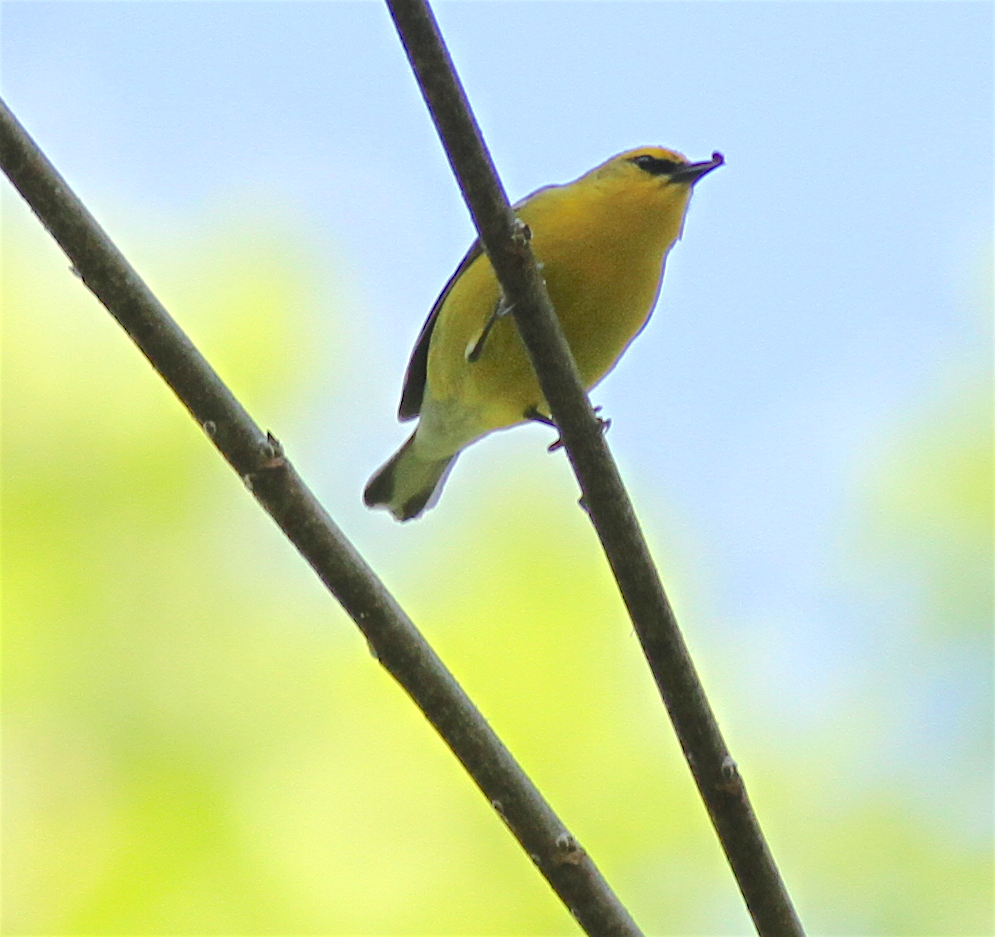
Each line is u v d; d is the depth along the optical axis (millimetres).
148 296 6738
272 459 6746
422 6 6582
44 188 6625
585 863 6664
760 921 6695
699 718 6746
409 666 6746
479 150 6785
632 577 6855
